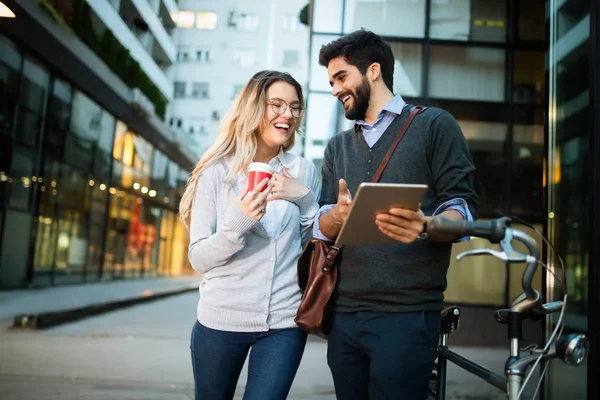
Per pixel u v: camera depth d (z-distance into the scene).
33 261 13.37
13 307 9.38
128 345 6.34
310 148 7.50
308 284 1.81
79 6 12.21
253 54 27.41
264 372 1.82
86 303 10.80
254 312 1.84
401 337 1.66
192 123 27.95
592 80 2.35
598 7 2.35
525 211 7.27
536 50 7.46
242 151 1.93
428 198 1.75
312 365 5.44
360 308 1.73
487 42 7.49
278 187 1.86
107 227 19.05
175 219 30.94
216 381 1.87
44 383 4.27
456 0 7.56
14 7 10.05
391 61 1.89
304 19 10.81
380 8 7.59
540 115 7.39
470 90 7.45
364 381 1.83
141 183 22.48
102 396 3.96
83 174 16.31
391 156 1.77
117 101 16.94
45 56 12.55
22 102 12.38
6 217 12.25
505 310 1.48
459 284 7.25
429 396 1.92
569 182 2.72
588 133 2.50
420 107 1.82
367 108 1.86
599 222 2.24
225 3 27.06
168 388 4.27
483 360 5.82
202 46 27.34
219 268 1.88
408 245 1.71
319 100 7.55
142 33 18.45
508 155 7.36
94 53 14.02
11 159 12.22
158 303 13.07
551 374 2.60
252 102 1.95
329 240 1.84
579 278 2.59
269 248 1.89
